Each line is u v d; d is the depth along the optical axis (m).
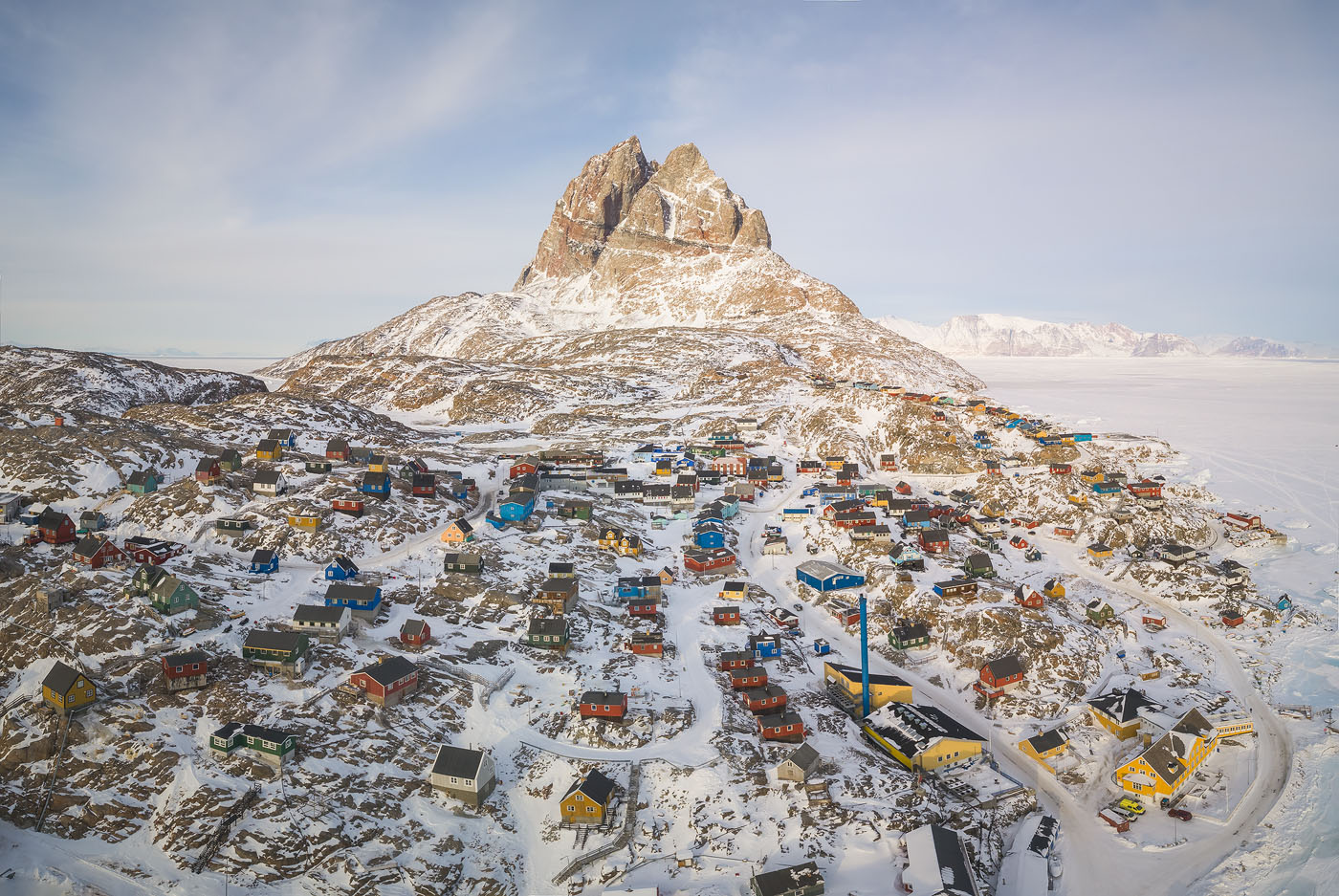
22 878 57.34
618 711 78.38
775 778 71.69
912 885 58.50
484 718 78.06
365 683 77.44
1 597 87.94
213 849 60.34
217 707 73.75
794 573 122.56
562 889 60.03
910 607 107.56
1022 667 93.44
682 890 59.78
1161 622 104.88
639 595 103.88
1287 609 105.50
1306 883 59.34
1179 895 59.75
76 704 70.75
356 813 64.56
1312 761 74.81
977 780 74.12
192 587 93.19
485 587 102.38
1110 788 74.19
